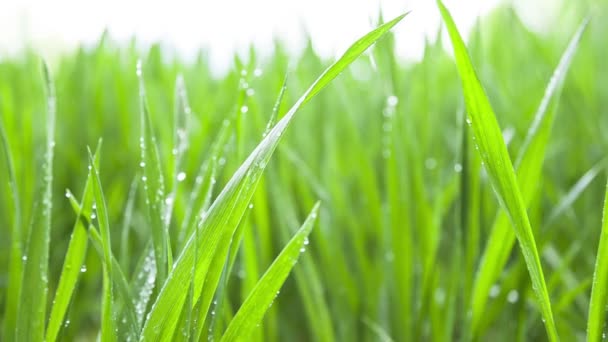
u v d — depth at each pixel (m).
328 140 0.50
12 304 0.32
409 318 0.38
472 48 0.41
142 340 0.26
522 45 0.71
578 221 0.50
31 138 0.42
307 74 0.58
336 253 0.41
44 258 0.28
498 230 0.32
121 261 0.33
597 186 0.54
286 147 0.42
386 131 0.44
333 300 0.42
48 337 0.28
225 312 0.34
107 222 0.27
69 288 0.29
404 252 0.38
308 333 0.49
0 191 0.44
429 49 0.41
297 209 0.49
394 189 0.38
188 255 0.26
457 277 0.36
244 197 0.26
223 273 0.28
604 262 0.26
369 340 0.41
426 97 0.44
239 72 0.39
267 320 0.39
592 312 0.27
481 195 0.39
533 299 0.39
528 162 0.31
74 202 0.29
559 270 0.38
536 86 0.59
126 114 0.56
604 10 0.88
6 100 0.45
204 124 0.44
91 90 0.63
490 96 0.52
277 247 0.47
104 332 0.27
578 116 0.56
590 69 0.55
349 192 0.53
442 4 0.26
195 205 0.30
